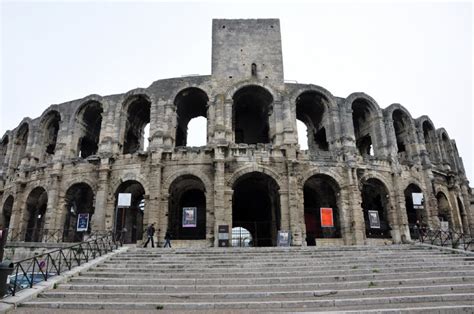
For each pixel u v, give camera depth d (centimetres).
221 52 4234
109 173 3606
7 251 2941
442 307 1297
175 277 1875
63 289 1677
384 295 1533
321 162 3622
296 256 2302
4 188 4388
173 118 3828
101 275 1909
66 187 3700
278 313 1262
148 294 1545
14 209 3884
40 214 4544
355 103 4172
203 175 3462
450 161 4734
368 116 4222
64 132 3988
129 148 4341
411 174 3959
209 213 3331
